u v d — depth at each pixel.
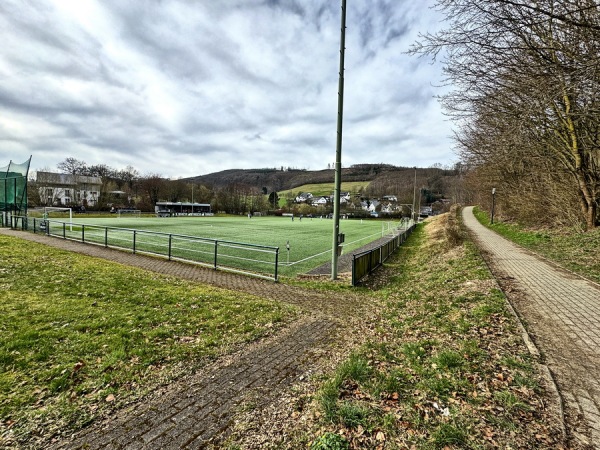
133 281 8.25
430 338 4.62
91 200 82.75
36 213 50.72
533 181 19.38
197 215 77.88
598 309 5.72
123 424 2.91
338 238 10.33
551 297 6.45
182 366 4.06
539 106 6.80
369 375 3.51
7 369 3.74
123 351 4.30
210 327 5.45
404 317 6.04
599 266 9.33
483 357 3.82
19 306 5.82
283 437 2.65
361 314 6.70
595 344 4.27
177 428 2.84
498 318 5.09
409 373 3.55
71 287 7.30
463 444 2.41
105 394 3.38
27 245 13.58
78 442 2.68
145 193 84.31
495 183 28.05
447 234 17.52
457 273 8.97
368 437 2.53
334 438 2.47
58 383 3.50
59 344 4.42
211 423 2.91
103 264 10.45
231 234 27.78
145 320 5.51
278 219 65.81
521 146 9.94
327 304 7.47
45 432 2.79
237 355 4.46
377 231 34.88
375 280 10.58
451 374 3.45
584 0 5.81
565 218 17.69
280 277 10.71
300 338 5.19
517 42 6.73
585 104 7.41
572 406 2.93
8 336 4.53
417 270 11.80
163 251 15.99
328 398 3.04
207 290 7.93
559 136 13.31
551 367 3.66
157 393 3.44
